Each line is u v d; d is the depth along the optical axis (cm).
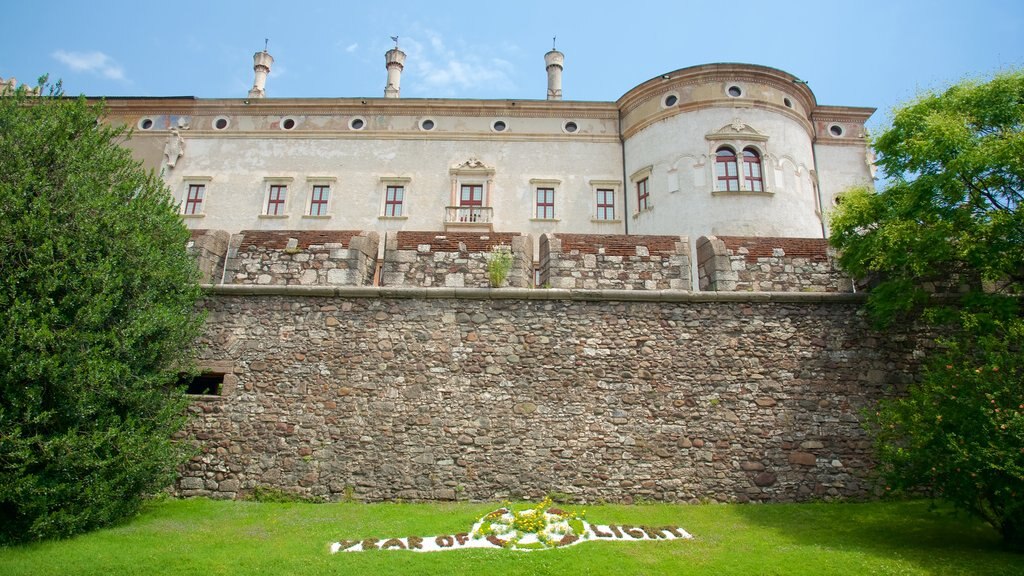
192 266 1071
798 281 1183
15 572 686
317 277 1171
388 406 1093
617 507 1026
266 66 3070
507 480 1059
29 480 769
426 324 1136
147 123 2745
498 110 2689
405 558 744
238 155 2680
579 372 1113
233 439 1076
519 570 712
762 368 1124
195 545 792
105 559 729
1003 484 758
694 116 2350
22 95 925
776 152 2309
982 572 712
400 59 2991
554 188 2595
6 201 821
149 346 927
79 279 842
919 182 998
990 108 1007
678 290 1163
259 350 1121
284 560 734
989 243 958
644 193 2466
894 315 1148
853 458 1085
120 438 858
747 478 1070
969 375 824
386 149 2670
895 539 855
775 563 738
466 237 1202
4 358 768
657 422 1092
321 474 1059
